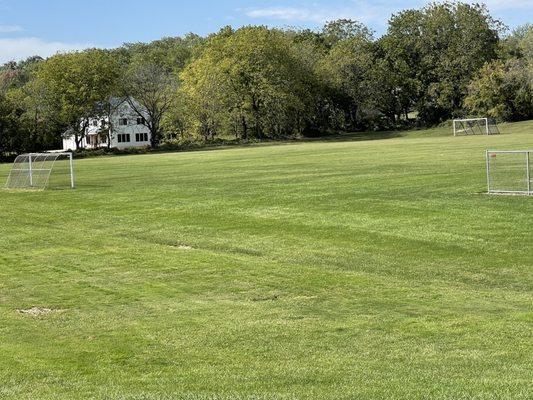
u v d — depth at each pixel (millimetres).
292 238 23484
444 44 124750
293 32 145500
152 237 25141
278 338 11844
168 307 14812
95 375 9922
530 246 20328
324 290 15961
